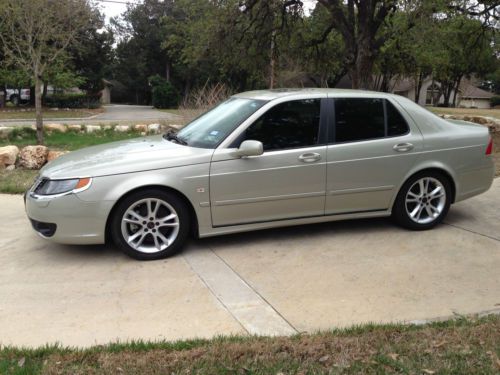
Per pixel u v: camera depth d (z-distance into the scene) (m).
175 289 4.14
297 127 5.07
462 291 4.05
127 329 3.48
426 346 3.08
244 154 4.76
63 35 13.04
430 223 5.56
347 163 5.15
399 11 12.50
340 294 4.02
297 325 3.53
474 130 5.75
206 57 16.64
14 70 31.42
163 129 14.72
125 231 4.69
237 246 5.12
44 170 4.95
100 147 5.45
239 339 3.24
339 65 18.98
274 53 17.16
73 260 4.79
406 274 4.40
